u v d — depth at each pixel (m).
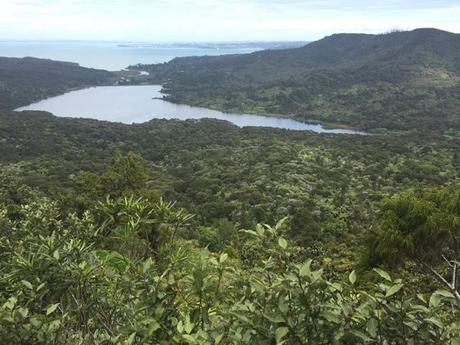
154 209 2.84
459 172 66.88
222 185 54.47
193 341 1.82
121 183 18.16
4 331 2.08
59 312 2.52
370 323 1.70
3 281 2.53
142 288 2.32
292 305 1.81
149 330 2.04
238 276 2.20
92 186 19.17
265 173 61.31
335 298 1.85
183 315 2.15
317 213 40.94
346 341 1.78
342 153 78.50
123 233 2.76
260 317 1.84
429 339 1.74
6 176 22.80
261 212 39.78
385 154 78.12
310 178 59.91
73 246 2.60
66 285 2.44
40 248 2.57
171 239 2.82
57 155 75.62
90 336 2.31
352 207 44.28
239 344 1.79
